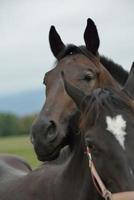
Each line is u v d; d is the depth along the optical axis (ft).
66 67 25.68
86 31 26.61
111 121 20.65
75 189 23.48
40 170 26.63
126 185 19.86
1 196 26.94
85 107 21.66
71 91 22.15
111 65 26.84
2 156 34.53
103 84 25.36
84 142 22.33
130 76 22.74
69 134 24.44
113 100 21.22
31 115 323.16
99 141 20.47
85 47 26.58
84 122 21.49
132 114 20.95
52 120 24.32
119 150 20.17
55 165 26.50
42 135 24.22
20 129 323.78
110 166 20.24
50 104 24.84
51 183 24.76
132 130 20.48
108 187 20.47
